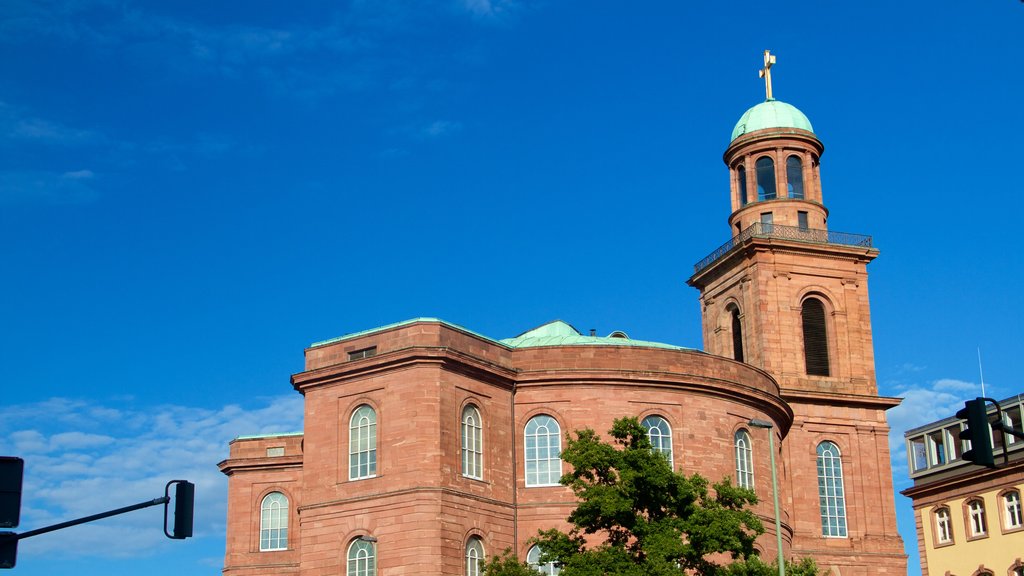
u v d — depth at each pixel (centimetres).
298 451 8025
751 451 6681
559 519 6138
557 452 6256
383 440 5941
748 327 8506
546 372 6319
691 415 6444
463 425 6038
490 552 5978
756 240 8481
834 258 8644
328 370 6159
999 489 8881
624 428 5250
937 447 9669
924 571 9438
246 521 7950
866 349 8556
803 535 7912
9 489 2655
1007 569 8719
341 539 5934
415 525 5728
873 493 8206
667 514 5156
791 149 8931
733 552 5194
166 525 2897
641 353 6444
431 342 6000
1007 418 8931
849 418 8306
